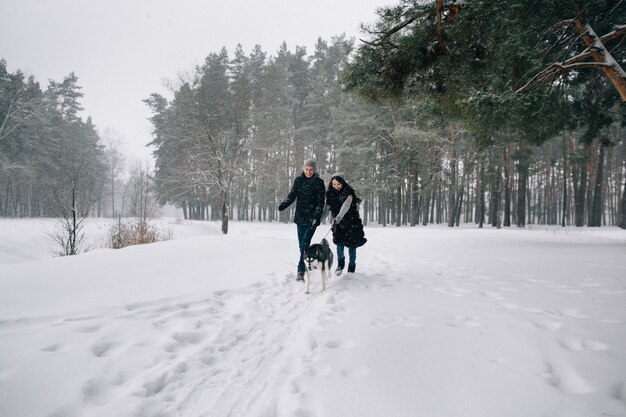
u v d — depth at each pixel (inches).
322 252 193.8
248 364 107.5
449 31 283.4
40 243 450.3
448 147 1127.6
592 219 1114.7
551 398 80.5
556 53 344.8
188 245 307.0
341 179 229.0
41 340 107.4
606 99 463.5
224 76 1249.4
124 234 428.8
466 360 100.8
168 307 151.0
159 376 95.0
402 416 74.9
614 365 94.3
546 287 189.0
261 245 352.5
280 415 78.2
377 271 250.2
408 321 136.8
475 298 169.9
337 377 93.1
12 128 1198.9
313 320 141.3
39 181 1403.8
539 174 1659.7
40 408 75.7
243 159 872.3
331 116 1327.5
